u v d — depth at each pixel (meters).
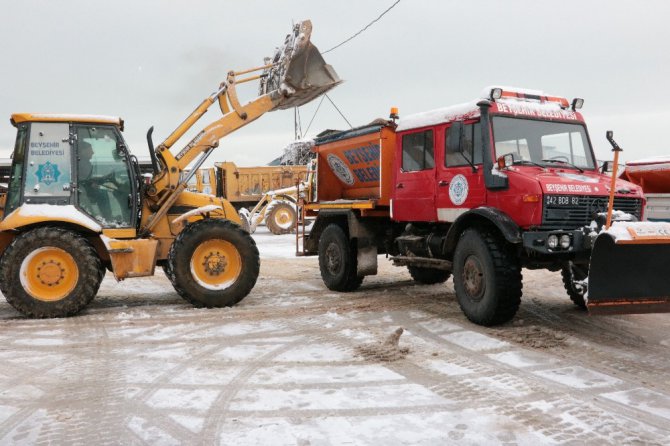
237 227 7.04
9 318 6.52
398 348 4.96
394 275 10.04
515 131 6.11
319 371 4.33
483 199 5.98
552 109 6.46
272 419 3.36
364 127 7.95
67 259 6.39
